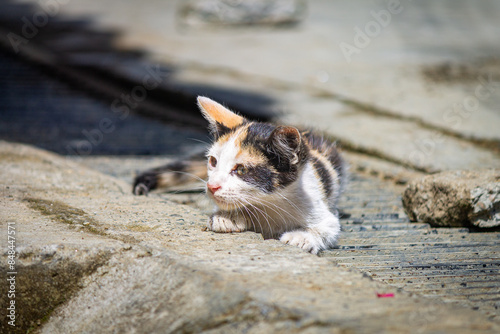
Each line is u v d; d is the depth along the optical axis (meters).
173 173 6.26
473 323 2.63
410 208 5.67
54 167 6.07
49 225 4.17
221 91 10.82
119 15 17.36
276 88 11.18
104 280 3.60
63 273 3.63
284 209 4.65
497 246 4.66
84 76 12.34
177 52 13.66
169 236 4.04
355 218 5.64
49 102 10.88
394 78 11.85
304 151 4.67
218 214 4.46
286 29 16.25
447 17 18.08
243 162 4.48
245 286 2.95
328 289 3.03
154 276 3.38
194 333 2.82
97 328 3.33
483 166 7.09
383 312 2.71
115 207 4.83
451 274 4.04
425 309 2.78
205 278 3.10
